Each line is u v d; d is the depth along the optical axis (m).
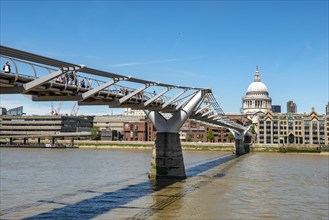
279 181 58.94
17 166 81.31
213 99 73.56
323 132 199.75
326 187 52.91
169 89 49.19
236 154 152.38
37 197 41.16
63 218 31.56
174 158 59.34
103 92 35.75
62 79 29.66
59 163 90.75
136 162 95.62
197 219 31.94
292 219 32.84
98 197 41.38
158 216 32.69
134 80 37.59
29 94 30.52
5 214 32.91
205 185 52.22
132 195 42.94
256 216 33.62
